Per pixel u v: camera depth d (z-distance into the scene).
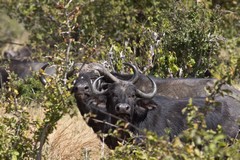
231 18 55.09
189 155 22.23
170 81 39.94
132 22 54.59
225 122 33.22
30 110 40.12
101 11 56.03
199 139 21.20
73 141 36.44
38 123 28.56
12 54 76.00
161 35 46.31
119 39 54.91
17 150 28.22
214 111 33.19
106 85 34.94
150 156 23.84
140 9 56.34
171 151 22.61
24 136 28.45
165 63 44.03
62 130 37.44
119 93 32.22
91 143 36.62
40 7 59.75
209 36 46.25
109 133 26.16
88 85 36.28
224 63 46.94
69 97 29.30
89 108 36.09
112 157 25.58
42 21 59.78
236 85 43.53
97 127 34.41
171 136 32.84
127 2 56.38
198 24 46.31
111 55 44.47
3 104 29.41
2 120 28.92
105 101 33.09
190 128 22.03
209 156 22.03
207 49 46.09
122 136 32.25
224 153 22.80
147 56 44.22
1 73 59.69
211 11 50.12
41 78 35.56
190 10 47.94
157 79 39.94
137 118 32.69
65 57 29.80
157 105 33.19
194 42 45.69
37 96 35.62
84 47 32.69
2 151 27.62
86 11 55.00
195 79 40.22
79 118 40.56
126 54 44.59
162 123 33.00
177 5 49.31
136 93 32.56
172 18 48.19
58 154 34.69
